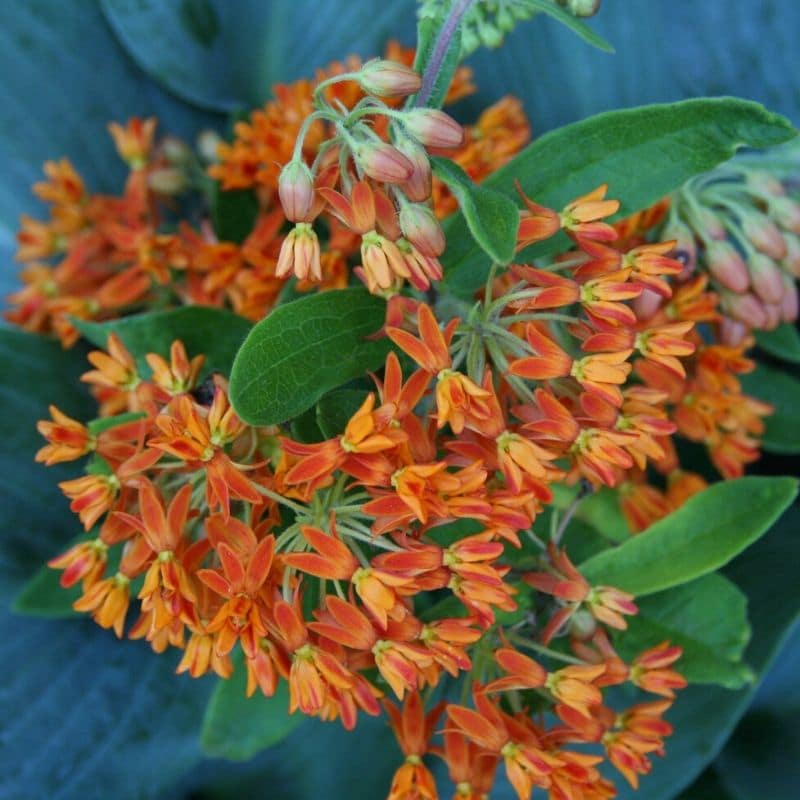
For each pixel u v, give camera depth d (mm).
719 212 283
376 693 221
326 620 217
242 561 215
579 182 233
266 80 345
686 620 254
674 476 283
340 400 227
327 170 218
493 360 230
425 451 219
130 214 313
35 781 292
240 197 294
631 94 317
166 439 217
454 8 224
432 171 219
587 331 228
